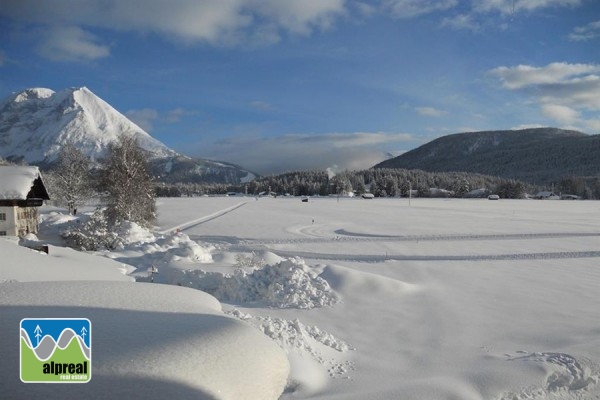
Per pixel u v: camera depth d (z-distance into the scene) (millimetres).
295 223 47031
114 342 5887
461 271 19953
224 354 5992
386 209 75875
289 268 14344
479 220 51469
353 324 11414
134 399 4828
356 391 7344
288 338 8883
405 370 8516
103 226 27297
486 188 170500
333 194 176000
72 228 29453
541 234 36125
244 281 13812
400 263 21984
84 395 4789
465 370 8477
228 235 35625
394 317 12094
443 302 13789
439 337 10547
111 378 5078
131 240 25609
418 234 36594
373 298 13781
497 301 14117
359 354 9352
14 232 28797
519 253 26031
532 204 99312
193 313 7367
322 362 8555
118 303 7504
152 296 8164
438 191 160500
